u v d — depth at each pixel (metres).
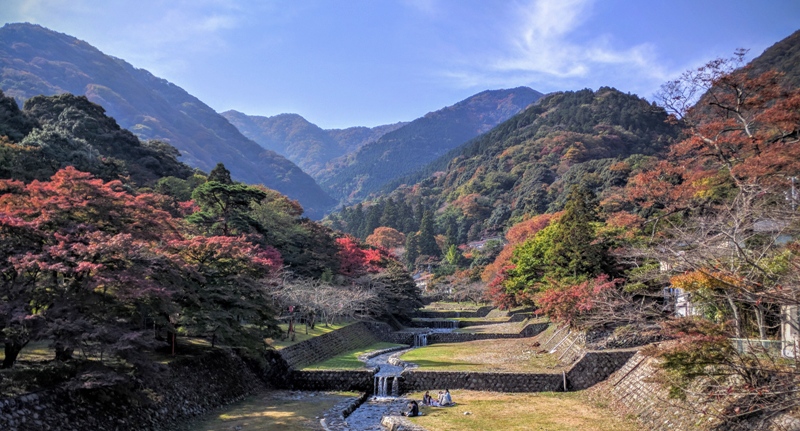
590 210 58.66
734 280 17.17
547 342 48.00
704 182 30.11
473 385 35.47
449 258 131.12
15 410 17.06
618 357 34.22
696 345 18.02
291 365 37.81
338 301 54.09
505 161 180.00
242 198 50.41
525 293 54.59
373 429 26.44
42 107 88.50
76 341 18.83
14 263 19.39
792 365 17.62
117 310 22.78
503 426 25.89
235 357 33.91
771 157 24.33
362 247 93.25
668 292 32.78
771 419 17.80
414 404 28.33
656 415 24.45
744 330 23.25
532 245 57.09
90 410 20.00
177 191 73.31
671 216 33.09
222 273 31.89
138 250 23.56
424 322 79.38
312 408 29.70
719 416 17.83
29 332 18.61
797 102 25.05
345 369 37.41
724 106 29.17
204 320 28.88
